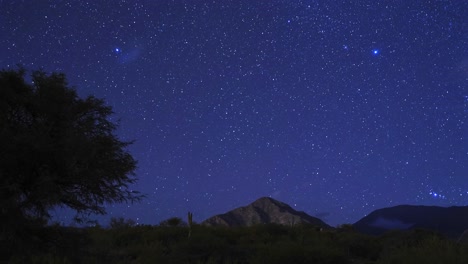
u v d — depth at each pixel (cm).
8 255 1136
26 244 1161
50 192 1124
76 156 1167
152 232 2017
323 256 1223
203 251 1455
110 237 1816
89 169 1216
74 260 1229
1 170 1120
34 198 1138
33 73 1272
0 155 1122
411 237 1702
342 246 1670
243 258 1385
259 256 1255
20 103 1205
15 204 1100
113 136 1320
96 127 1301
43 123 1209
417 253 1141
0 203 1088
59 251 1223
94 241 1497
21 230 1162
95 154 1220
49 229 1239
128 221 2269
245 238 1944
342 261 1256
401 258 1164
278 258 1208
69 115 1240
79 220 1230
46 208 1168
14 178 1152
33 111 1235
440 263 1040
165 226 2328
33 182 1166
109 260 1312
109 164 1259
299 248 1234
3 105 1190
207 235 1573
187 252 1455
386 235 1895
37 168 1169
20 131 1187
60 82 1284
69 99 1277
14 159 1122
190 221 1955
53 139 1193
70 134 1191
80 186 1247
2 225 1115
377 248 1645
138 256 1420
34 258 1123
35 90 1259
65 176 1198
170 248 1602
